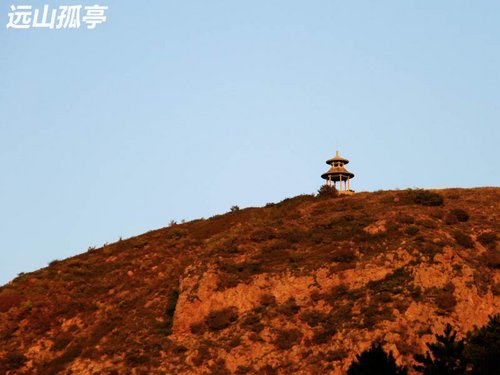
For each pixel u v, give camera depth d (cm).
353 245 16050
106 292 18138
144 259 19362
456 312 13700
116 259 19888
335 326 13962
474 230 16012
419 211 17212
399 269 14875
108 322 16300
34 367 15712
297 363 13525
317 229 17162
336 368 13112
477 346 11069
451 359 11044
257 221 18762
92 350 15275
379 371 10719
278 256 16288
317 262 15738
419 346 13088
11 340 16700
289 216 18775
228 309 15088
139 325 15762
